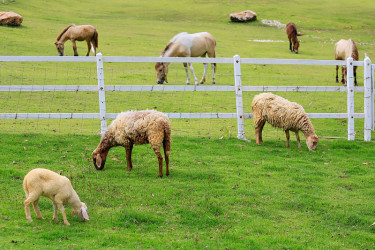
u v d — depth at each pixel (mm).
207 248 6266
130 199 7602
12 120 12750
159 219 7035
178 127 12648
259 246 6438
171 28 34250
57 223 6676
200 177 8727
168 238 6504
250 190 8273
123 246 6148
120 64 21938
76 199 6672
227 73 21344
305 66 24453
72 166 8898
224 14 42031
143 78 19078
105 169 8906
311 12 44031
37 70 19312
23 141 10141
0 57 10430
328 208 7754
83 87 10711
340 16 42719
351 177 9156
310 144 10375
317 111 15281
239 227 6988
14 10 33969
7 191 7652
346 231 7117
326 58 26500
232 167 9391
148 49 25328
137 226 6836
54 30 28812
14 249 5727
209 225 7035
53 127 12117
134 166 9133
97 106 14773
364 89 11586
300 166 9570
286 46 30094
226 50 26422
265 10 43625
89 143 10367
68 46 25328
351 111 11578
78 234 6371
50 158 9266
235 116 11336
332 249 6527
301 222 7328
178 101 15930
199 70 21688
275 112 10484
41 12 35781
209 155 10062
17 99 15070
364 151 10812
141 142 8477
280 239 6652
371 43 32438
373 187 8703
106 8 43406
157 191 7934
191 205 7516
